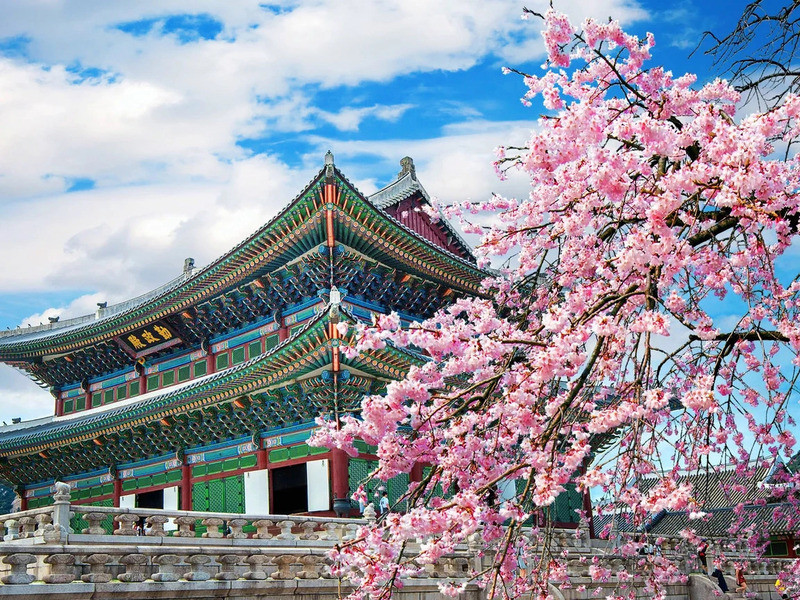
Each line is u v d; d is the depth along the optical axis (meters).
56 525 19.09
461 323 11.36
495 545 16.05
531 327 12.52
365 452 37.41
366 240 38.72
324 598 20.39
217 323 46.12
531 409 11.32
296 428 38.88
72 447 49.81
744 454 15.31
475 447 11.15
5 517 21.36
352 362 35.19
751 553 34.47
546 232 13.82
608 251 13.15
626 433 11.38
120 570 17.72
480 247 13.31
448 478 11.51
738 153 8.71
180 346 48.72
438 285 44.50
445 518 9.43
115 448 48.12
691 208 10.65
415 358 35.53
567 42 11.52
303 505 37.47
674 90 10.86
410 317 45.06
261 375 37.53
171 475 45.16
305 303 41.72
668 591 28.97
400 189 47.25
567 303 10.85
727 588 30.91
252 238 39.28
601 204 11.03
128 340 50.34
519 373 10.79
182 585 17.77
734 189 8.95
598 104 11.43
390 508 10.77
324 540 24.17
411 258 41.00
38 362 55.56
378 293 42.38
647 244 9.37
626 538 16.33
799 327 11.12
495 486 11.22
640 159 9.84
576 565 25.25
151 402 42.50
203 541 22.00
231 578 18.95
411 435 11.18
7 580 15.27
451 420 11.96
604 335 9.48
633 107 11.70
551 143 10.15
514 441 11.94
